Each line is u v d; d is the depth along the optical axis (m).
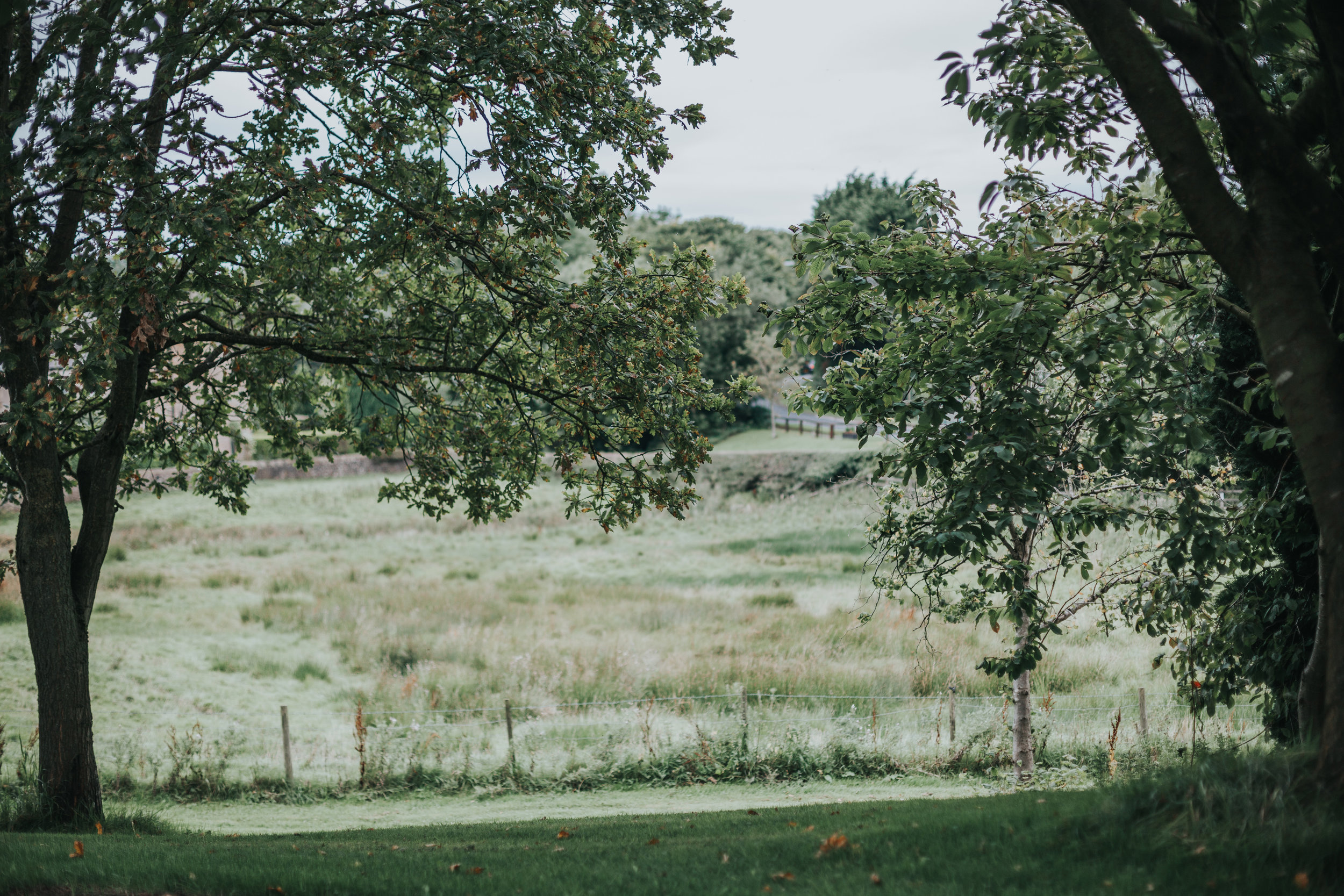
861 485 43.06
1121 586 12.91
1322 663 5.48
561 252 11.84
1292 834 4.49
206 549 36.16
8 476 11.26
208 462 14.04
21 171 8.93
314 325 11.87
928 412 7.80
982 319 8.19
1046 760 15.05
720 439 61.28
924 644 21.78
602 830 8.06
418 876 5.57
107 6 9.09
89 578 10.83
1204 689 10.16
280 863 6.22
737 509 45.75
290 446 13.85
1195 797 5.13
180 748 16.09
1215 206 5.29
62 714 10.34
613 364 11.38
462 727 17.62
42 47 9.84
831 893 4.62
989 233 8.70
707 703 18.73
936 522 8.13
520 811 13.13
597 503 12.38
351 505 44.50
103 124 8.41
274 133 11.20
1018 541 12.03
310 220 10.12
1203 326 8.97
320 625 26.00
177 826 11.73
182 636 24.56
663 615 27.11
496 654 22.66
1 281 9.06
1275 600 9.11
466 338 12.31
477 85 10.63
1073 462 8.70
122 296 8.41
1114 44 5.43
